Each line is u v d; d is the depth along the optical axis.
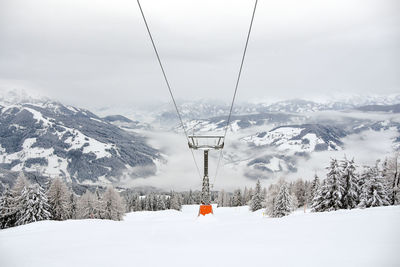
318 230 8.24
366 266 4.44
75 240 9.58
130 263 5.67
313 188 73.88
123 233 10.94
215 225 12.51
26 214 47.16
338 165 42.16
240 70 11.96
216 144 14.50
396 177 45.88
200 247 7.04
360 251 5.34
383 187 39.44
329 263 4.73
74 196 68.75
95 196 68.44
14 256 6.75
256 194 79.50
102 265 5.59
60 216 54.53
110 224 19.08
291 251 5.79
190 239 8.52
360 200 40.56
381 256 4.93
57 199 54.47
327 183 42.53
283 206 48.75
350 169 41.50
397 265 4.42
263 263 5.08
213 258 5.73
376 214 11.70
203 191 14.55
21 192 49.47
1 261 6.28
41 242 9.31
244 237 8.30
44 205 49.16
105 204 60.62
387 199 39.47
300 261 4.99
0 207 49.59
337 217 12.18
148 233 10.38
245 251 6.16
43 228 20.22
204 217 14.27
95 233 11.51
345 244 6.04
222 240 7.99
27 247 8.23
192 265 5.30
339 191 41.25
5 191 50.78
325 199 42.44
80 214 62.81
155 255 6.28
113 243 8.32
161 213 82.38
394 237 6.43
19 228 23.59
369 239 6.38
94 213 61.47
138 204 115.88
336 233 7.48
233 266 5.05
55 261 6.06
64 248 7.73
